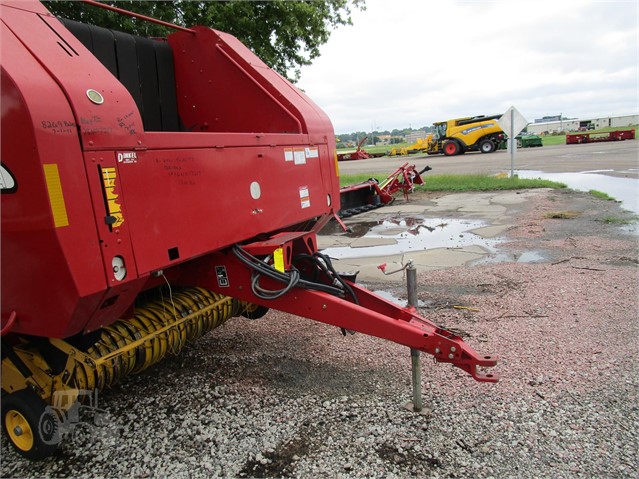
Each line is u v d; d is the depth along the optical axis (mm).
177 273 3338
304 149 3928
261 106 4074
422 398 3395
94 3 3176
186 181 2717
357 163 35719
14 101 1972
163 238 2572
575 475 2613
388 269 6789
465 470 2684
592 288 5414
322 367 3936
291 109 3967
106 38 3666
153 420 3287
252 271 3180
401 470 2705
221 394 3590
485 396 3377
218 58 4160
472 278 6094
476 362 2875
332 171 4469
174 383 3771
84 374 2828
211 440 3049
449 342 2934
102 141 2234
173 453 2943
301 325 4852
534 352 3969
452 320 4742
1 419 2928
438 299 5375
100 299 2312
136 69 3928
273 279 3201
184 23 11148
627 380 3471
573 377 3555
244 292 3256
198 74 4266
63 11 8688
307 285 3240
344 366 3934
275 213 3529
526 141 40750
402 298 5551
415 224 10297
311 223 4375
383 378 3703
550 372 3641
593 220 9422
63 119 2074
